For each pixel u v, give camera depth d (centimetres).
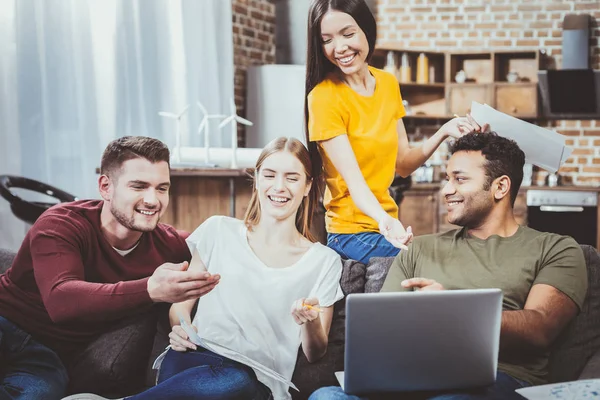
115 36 495
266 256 204
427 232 629
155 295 182
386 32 675
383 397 174
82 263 202
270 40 666
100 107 487
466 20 665
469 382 168
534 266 193
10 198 355
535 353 190
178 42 557
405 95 669
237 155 421
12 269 210
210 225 208
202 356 191
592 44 652
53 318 191
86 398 189
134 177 203
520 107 643
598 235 596
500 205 202
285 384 194
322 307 201
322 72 227
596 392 164
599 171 658
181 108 558
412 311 159
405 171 249
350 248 228
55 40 448
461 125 220
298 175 203
